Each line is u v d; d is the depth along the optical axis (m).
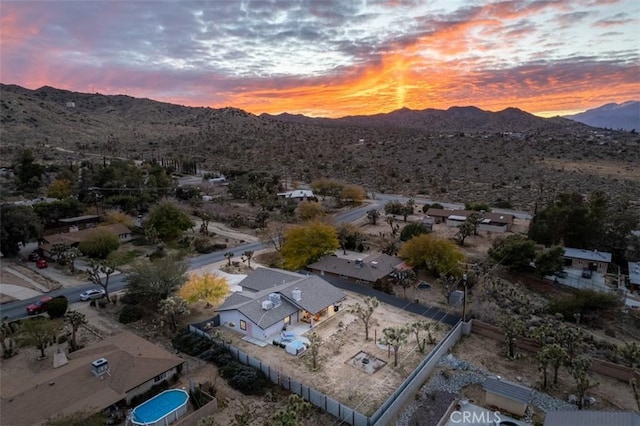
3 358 37.75
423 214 100.50
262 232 83.81
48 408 28.52
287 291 46.56
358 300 51.09
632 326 48.00
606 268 65.19
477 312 46.09
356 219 96.25
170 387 33.50
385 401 31.94
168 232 75.19
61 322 43.59
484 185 133.25
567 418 27.09
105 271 51.41
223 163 177.50
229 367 35.34
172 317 43.12
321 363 37.47
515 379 35.22
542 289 58.28
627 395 33.00
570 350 36.69
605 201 79.00
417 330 39.94
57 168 132.38
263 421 29.58
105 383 31.14
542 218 76.00
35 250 69.44
